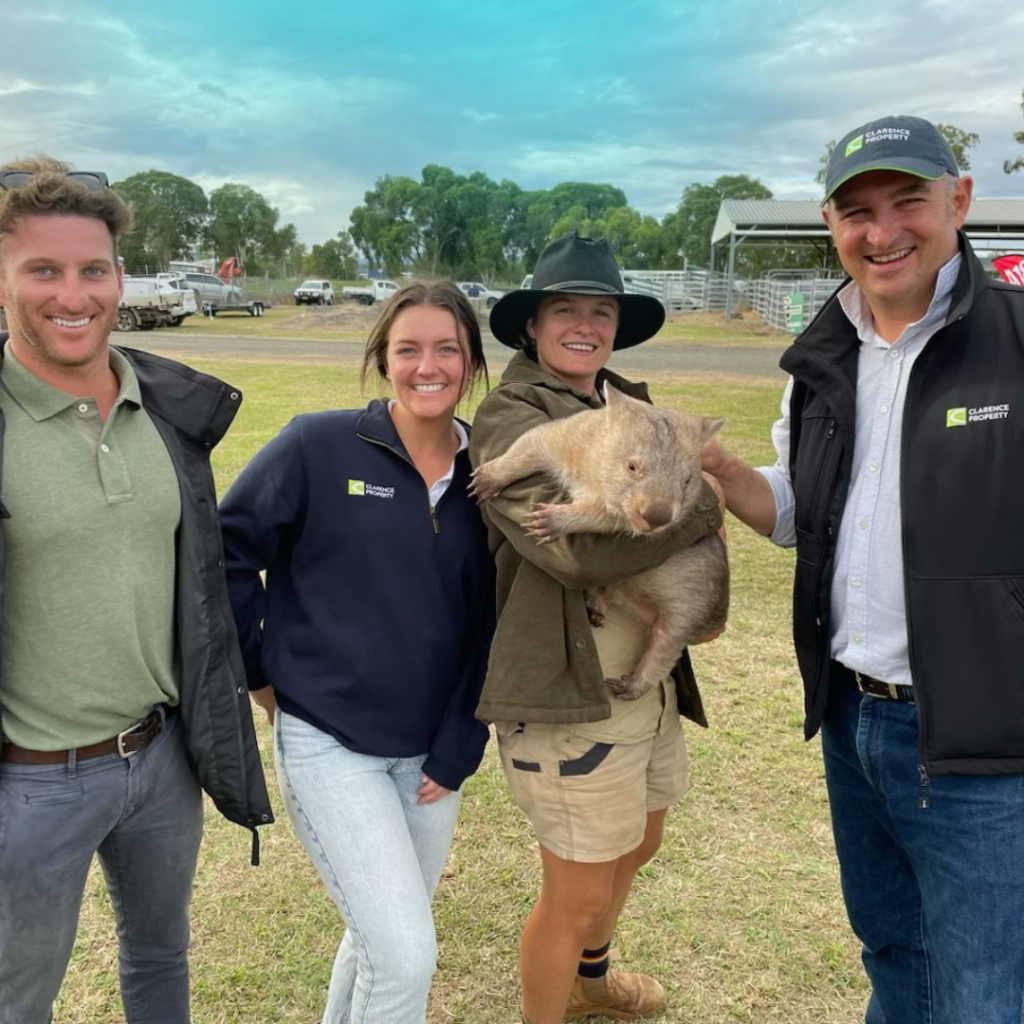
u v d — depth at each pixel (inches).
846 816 124.0
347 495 111.9
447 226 3917.3
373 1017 101.3
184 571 105.0
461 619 116.6
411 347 111.7
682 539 117.0
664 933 153.2
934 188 103.3
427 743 115.3
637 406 123.0
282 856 173.6
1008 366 99.6
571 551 103.3
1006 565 97.8
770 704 231.0
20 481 93.5
